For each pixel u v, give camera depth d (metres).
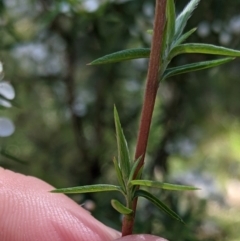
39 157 0.31
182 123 0.29
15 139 0.30
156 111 0.30
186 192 0.28
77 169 0.30
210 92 0.31
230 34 0.23
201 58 0.24
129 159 0.10
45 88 0.32
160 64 0.10
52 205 0.17
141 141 0.10
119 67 0.28
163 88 0.29
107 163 0.30
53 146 0.32
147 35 0.23
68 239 0.16
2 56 0.22
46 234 0.16
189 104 0.28
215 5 0.22
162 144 0.28
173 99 0.28
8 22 0.21
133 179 0.10
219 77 0.29
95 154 0.29
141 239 0.13
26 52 0.27
